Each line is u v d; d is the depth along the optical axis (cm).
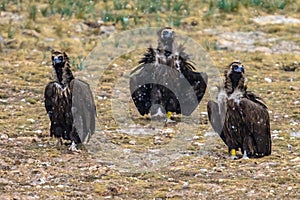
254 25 2311
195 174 1209
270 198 1091
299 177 1177
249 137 1267
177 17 2334
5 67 1894
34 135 1409
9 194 1088
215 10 2405
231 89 1266
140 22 2289
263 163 1254
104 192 1111
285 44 2172
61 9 2334
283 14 2416
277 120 1542
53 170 1210
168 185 1152
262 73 1925
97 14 2361
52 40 2138
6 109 1581
